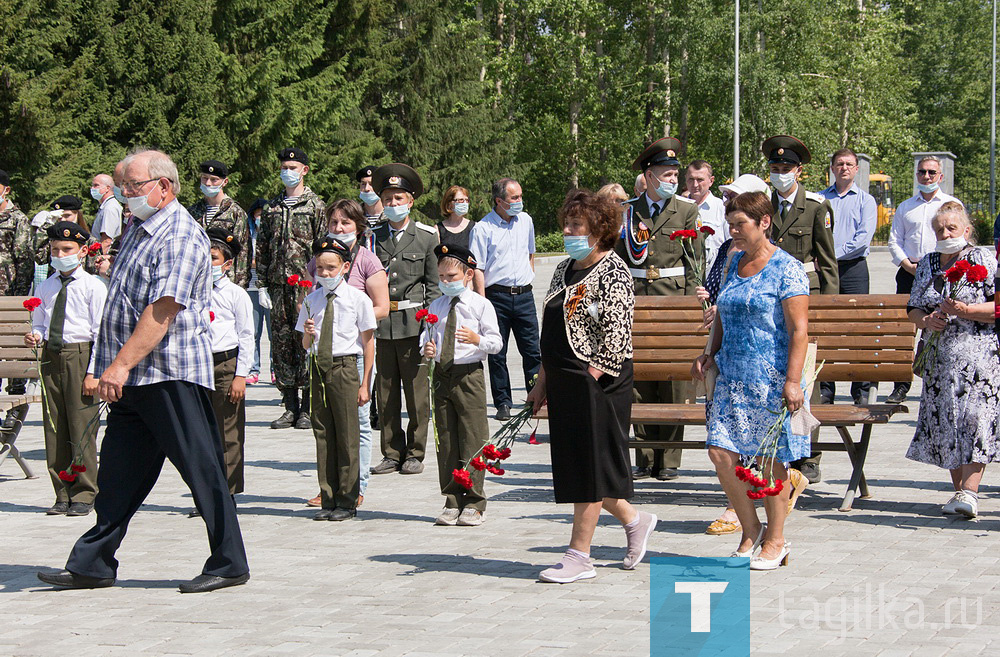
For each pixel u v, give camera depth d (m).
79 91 32.72
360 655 5.46
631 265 10.20
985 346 8.25
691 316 9.66
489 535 8.06
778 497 6.93
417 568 7.16
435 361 8.38
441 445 8.41
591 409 6.69
